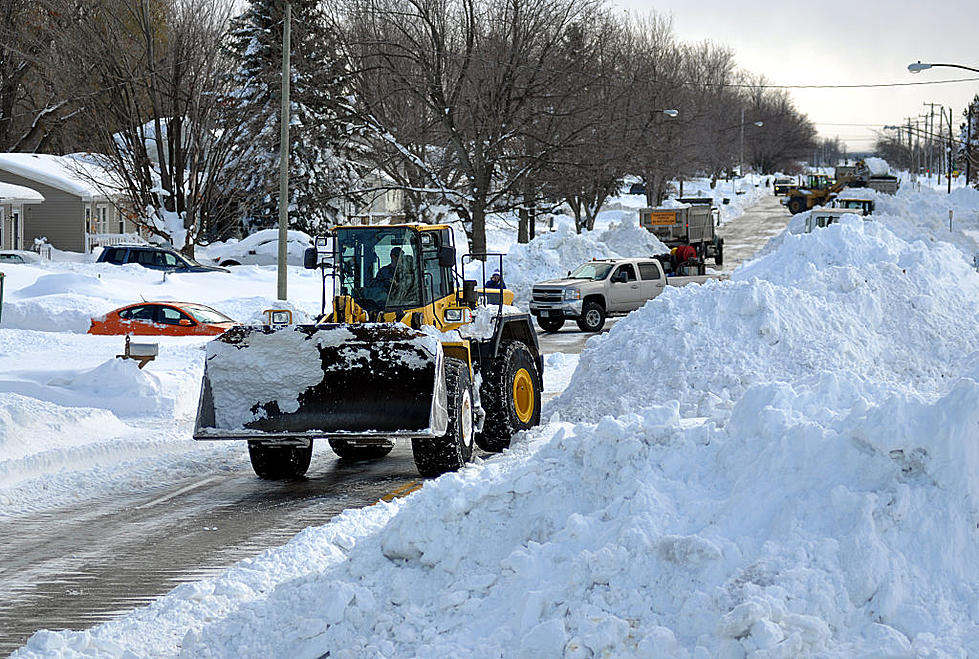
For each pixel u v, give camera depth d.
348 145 141.50
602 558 16.27
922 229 168.75
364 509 29.64
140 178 145.38
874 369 45.56
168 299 95.94
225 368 35.19
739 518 16.75
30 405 42.56
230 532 29.39
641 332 47.31
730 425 19.05
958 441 16.02
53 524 30.45
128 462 39.50
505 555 18.97
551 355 69.56
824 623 14.35
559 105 126.44
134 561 26.42
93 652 19.08
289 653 17.55
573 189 140.50
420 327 37.81
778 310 46.59
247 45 155.00
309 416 34.91
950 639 14.19
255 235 150.00
